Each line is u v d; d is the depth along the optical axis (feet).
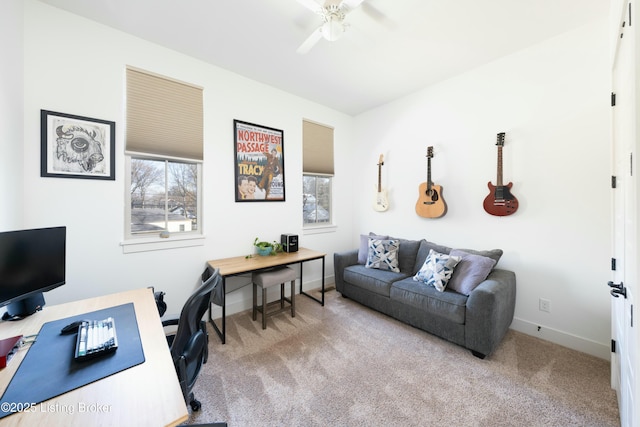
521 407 4.92
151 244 7.41
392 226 11.76
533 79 7.56
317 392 5.32
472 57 8.13
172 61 7.72
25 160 5.62
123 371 2.82
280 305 9.82
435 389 5.41
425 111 10.33
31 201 5.71
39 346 3.28
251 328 8.08
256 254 9.75
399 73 9.12
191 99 8.17
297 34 6.98
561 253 7.19
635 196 2.76
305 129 11.60
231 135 9.11
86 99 6.38
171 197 8.06
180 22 6.52
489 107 8.48
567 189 7.07
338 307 9.75
